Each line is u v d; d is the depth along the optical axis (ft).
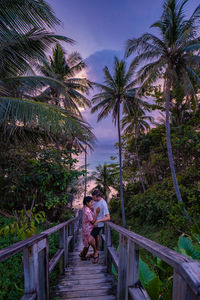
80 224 42.63
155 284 6.06
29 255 5.08
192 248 10.59
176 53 32.37
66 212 29.01
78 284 8.79
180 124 54.85
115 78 49.73
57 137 24.50
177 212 28.73
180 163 50.52
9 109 15.14
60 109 18.22
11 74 18.65
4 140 21.03
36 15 12.99
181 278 2.55
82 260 12.53
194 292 2.11
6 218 18.47
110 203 77.61
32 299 4.75
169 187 45.91
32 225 11.18
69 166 26.35
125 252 5.91
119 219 61.87
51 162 23.06
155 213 41.47
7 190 21.21
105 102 53.26
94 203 12.16
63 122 16.94
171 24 30.60
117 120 54.90
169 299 6.19
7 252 3.55
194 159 44.50
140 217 50.93
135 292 4.77
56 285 8.64
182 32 30.89
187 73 34.27
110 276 9.70
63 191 25.67
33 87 20.15
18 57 16.96
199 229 17.24
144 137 69.15
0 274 9.15
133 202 58.80
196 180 41.01
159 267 9.38
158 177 61.00
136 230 45.80
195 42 31.68
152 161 57.00
